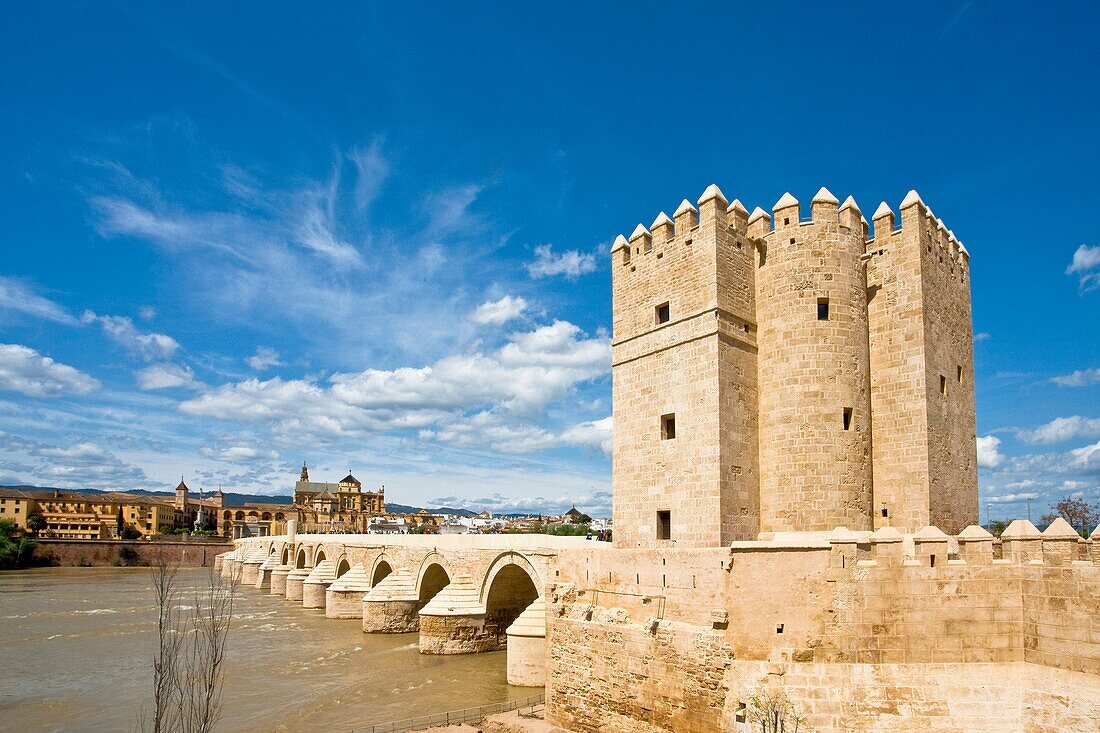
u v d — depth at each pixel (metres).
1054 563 22.69
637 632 28.94
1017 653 23.05
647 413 34.88
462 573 63.06
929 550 23.95
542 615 49.09
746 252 33.69
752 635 24.58
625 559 30.48
